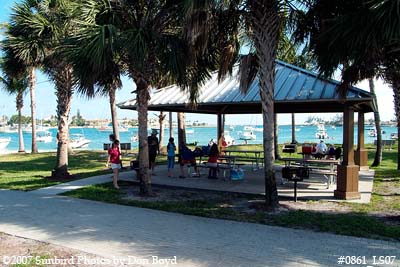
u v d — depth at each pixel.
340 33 7.46
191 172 16.09
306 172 10.94
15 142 67.00
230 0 8.91
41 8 13.72
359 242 6.50
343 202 9.97
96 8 9.75
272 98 9.43
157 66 10.85
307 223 7.81
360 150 17.36
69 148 29.97
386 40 7.14
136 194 11.40
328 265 5.38
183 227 7.56
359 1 8.15
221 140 18.95
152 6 10.16
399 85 15.30
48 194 11.53
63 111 15.09
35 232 7.20
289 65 12.78
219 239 6.70
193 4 7.82
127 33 9.34
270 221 8.05
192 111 17.42
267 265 5.38
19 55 13.54
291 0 9.56
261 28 9.29
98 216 8.56
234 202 10.20
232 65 10.77
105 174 16.14
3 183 13.89
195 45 9.42
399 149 17.23
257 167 17.33
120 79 11.84
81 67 9.79
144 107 11.15
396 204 9.70
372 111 17.03
